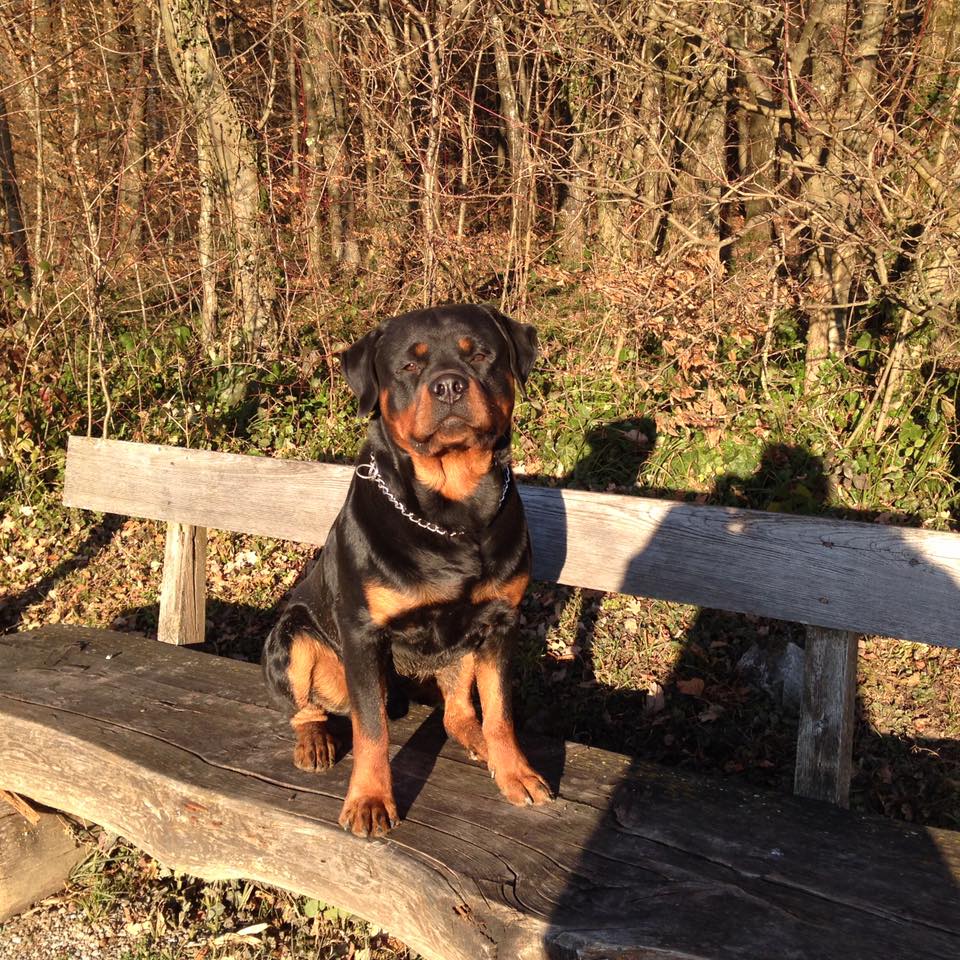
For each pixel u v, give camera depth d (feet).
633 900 3.71
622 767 4.88
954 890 3.73
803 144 9.53
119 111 13.25
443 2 11.43
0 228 14.60
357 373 4.87
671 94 11.46
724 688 7.17
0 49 12.95
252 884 6.18
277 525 6.97
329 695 5.38
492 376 4.58
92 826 6.59
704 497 8.75
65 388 11.76
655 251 10.25
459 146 12.38
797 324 10.85
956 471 8.46
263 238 12.59
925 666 6.99
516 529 4.71
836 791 4.75
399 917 4.06
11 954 5.84
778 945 3.38
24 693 5.86
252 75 13.78
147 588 9.74
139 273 12.70
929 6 8.32
